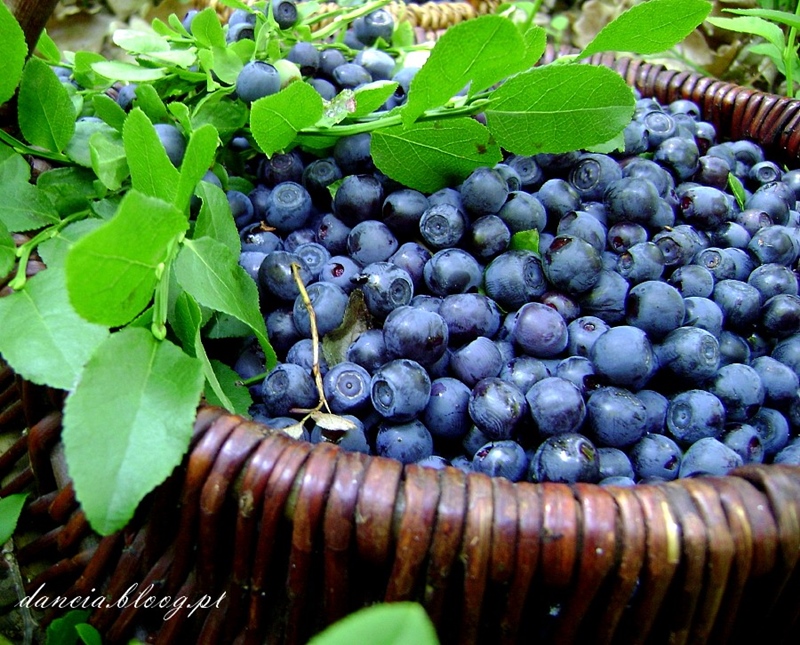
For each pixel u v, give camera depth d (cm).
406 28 19
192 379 10
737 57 26
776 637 11
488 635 10
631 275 14
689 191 16
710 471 12
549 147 14
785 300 14
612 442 12
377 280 13
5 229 11
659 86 20
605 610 10
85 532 11
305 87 13
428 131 14
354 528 9
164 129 14
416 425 12
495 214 14
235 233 13
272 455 10
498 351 13
